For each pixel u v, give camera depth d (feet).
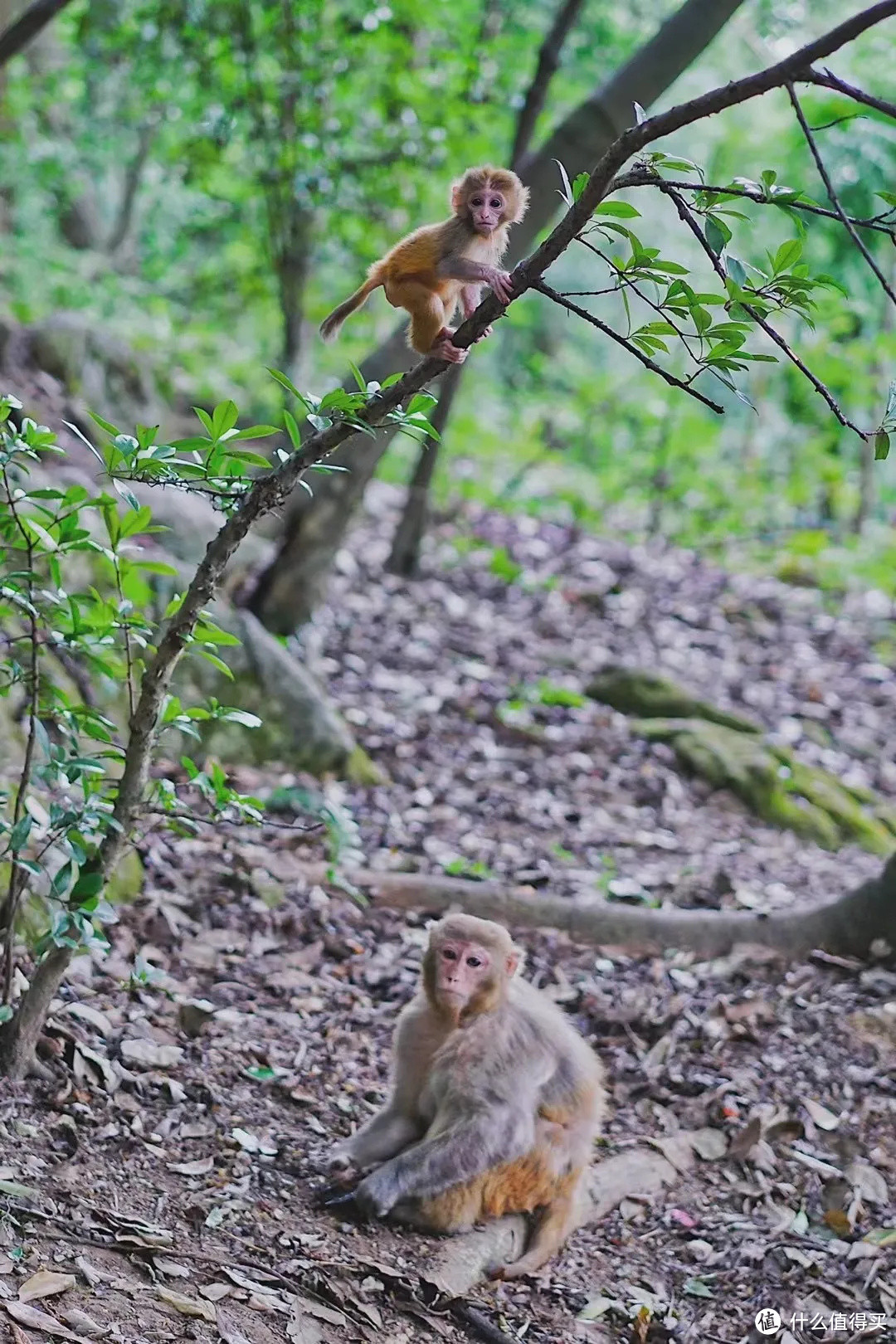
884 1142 19.12
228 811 24.26
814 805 32.14
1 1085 15.84
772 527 51.88
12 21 36.04
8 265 48.55
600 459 53.06
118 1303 13.10
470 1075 15.75
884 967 23.11
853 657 42.93
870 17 10.63
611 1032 21.13
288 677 27.86
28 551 15.01
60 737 22.21
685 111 11.17
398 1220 15.83
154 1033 18.25
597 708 34.91
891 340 44.73
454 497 49.29
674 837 29.32
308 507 31.53
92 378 36.78
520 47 40.45
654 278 11.94
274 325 47.75
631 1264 16.62
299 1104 17.80
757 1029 21.29
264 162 37.24
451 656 36.32
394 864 24.89
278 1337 13.37
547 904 23.66
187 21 34.91
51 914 17.19
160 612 27.12
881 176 43.39
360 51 34.45
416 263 14.16
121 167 59.16
